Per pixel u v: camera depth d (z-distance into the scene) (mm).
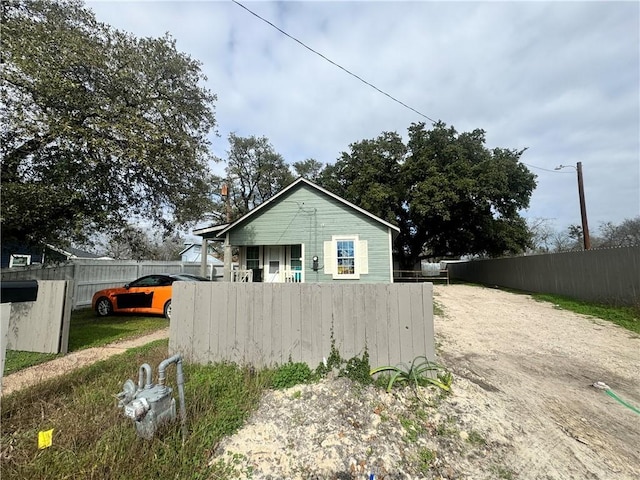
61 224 7816
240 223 11539
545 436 2826
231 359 4141
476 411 3100
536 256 13109
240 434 2656
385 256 10625
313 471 2271
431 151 19109
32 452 2242
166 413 2430
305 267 11055
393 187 20250
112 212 8961
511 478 2271
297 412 2996
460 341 5969
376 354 3791
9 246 8367
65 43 6910
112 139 7719
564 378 4328
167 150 8656
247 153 29406
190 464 2207
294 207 11297
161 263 13492
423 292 3783
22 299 2428
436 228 21016
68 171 7426
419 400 3227
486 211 19625
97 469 2027
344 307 3908
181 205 10867
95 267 10555
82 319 8188
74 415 2676
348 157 22766
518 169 18469
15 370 4355
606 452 2670
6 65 6309
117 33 8344
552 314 8609
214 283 4309
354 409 3035
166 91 9461
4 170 7191
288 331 4016
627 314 7988
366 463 2361
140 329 6949
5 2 6879
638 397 3799
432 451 2520
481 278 19719
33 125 6637
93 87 7887
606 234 26719
